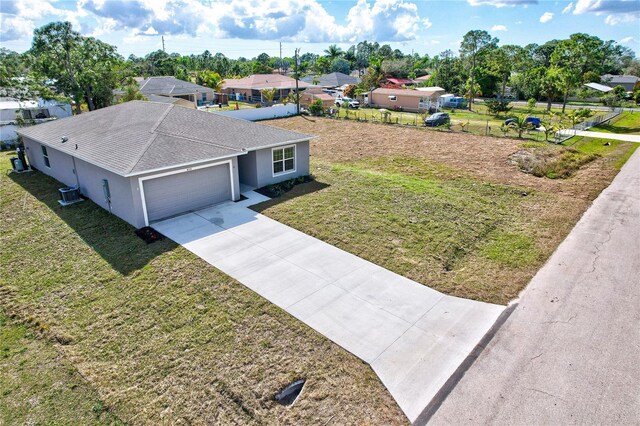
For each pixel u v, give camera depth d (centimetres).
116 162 1309
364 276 1015
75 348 763
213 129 1705
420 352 747
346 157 2316
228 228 1297
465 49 5578
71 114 3350
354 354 742
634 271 1022
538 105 5319
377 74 6525
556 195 1609
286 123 3494
